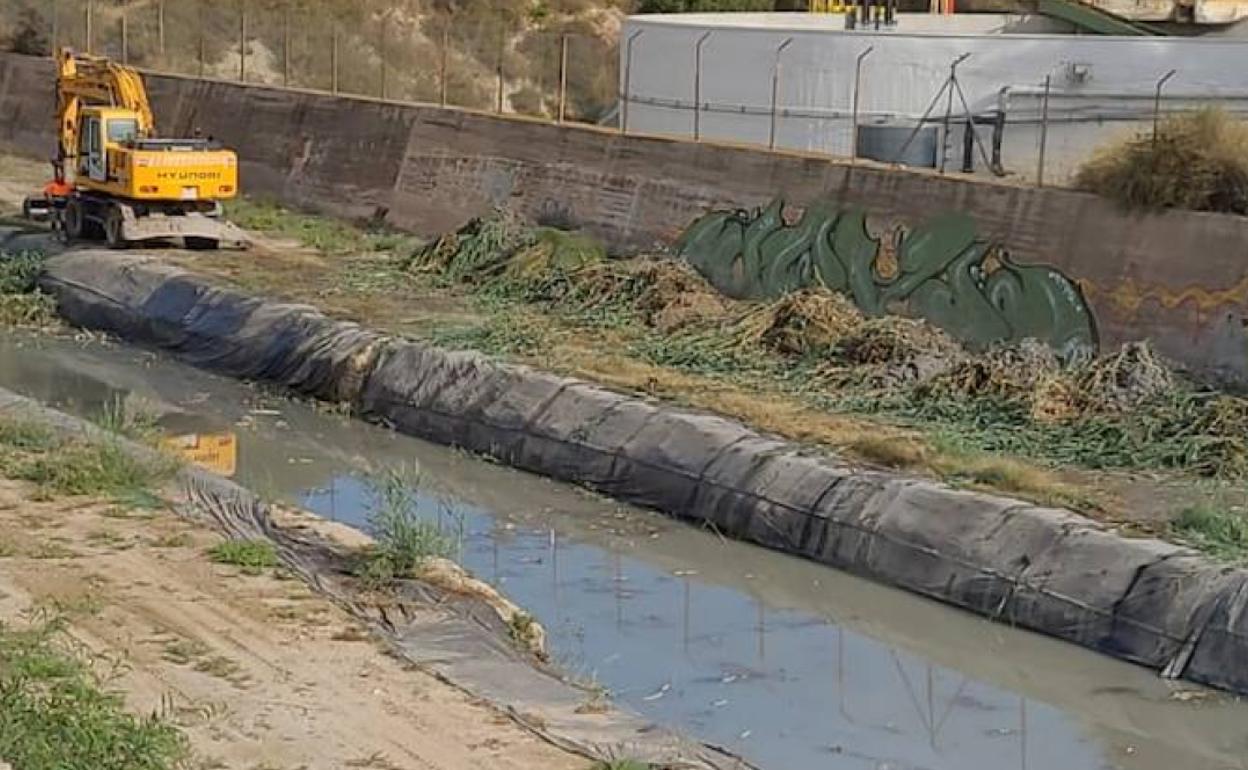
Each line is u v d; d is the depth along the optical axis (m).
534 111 68.00
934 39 43.16
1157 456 27.23
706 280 39.06
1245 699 20.83
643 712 20.41
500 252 41.19
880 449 27.05
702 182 39.97
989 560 23.80
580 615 23.52
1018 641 22.73
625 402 29.94
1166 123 33.31
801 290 35.41
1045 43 43.00
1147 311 31.56
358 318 36.59
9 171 59.06
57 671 17.56
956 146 42.72
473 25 72.25
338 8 71.56
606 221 42.12
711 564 25.66
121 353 38.25
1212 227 30.94
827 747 19.67
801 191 37.75
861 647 22.66
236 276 40.75
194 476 26.11
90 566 21.56
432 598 21.38
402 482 27.38
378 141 49.78
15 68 65.75
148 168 42.09
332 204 50.56
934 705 20.95
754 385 31.53
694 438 28.27
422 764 16.53
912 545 24.56
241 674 18.48
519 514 27.83
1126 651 22.00
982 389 30.27
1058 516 24.16
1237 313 30.27
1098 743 19.97
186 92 58.16
